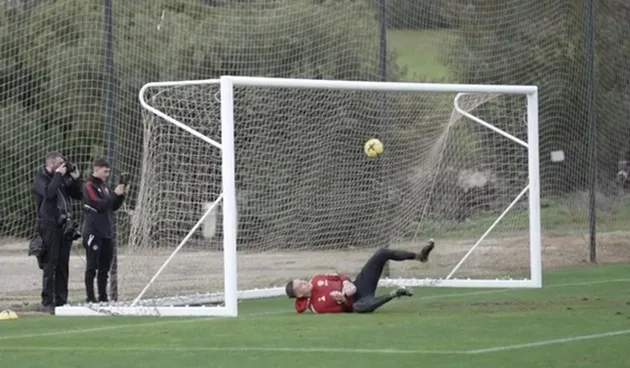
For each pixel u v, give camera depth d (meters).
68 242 48.69
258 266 59.75
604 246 74.44
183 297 48.94
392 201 61.62
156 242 50.41
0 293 57.84
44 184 48.12
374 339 34.78
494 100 65.31
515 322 38.88
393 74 72.06
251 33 69.31
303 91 60.09
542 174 75.44
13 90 65.19
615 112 78.75
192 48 67.62
